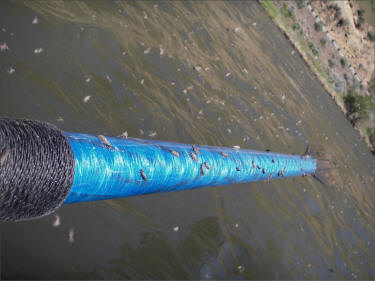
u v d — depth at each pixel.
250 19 19.67
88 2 10.19
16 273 5.25
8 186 3.36
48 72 7.88
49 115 7.34
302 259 10.73
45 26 8.50
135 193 5.20
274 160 9.74
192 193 8.69
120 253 6.62
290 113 16.42
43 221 5.95
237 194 9.93
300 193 12.88
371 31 39.00
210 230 8.50
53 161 3.73
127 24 10.88
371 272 13.73
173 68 11.20
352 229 14.94
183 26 13.46
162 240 7.41
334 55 29.98
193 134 10.08
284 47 21.73
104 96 8.62
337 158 18.41
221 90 12.65
